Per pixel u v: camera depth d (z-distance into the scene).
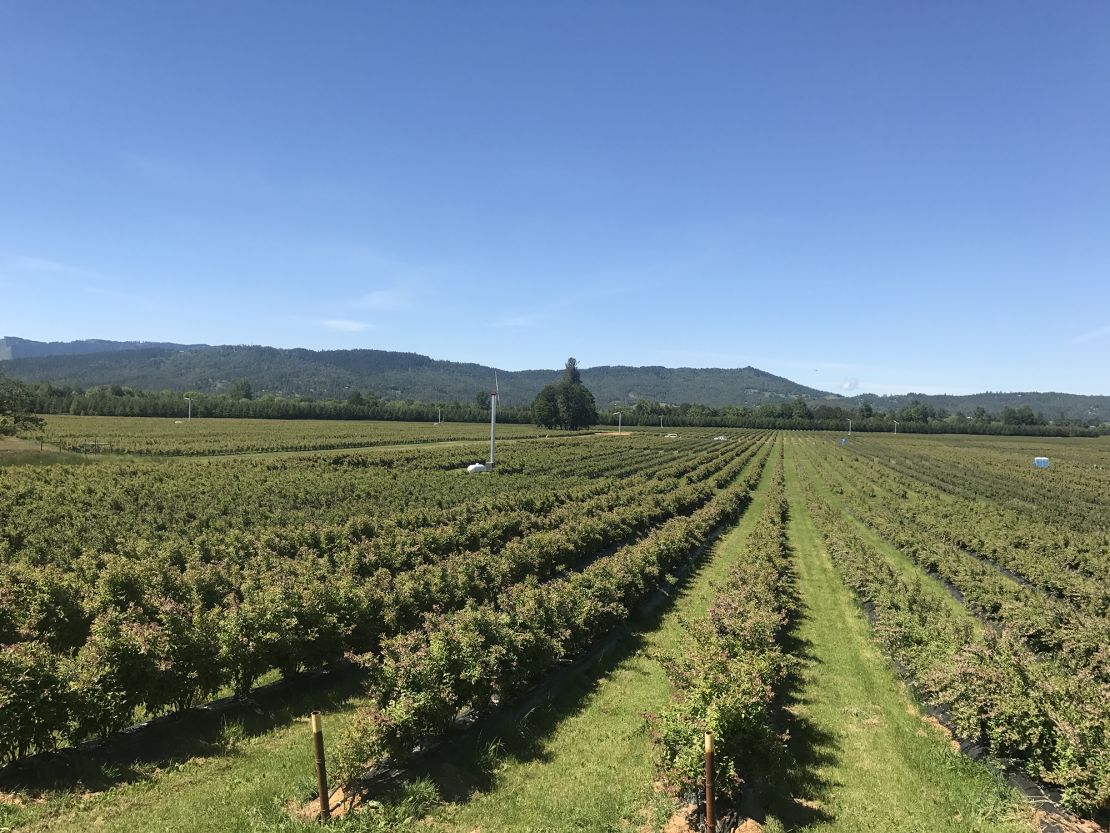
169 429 120.56
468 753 11.55
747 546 27.91
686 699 10.67
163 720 12.26
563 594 16.69
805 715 13.87
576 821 9.59
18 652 10.07
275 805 9.49
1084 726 9.93
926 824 9.74
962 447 143.62
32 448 76.31
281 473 54.72
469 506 38.50
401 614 17.14
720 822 9.43
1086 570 26.97
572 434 155.25
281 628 13.79
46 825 8.70
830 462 97.00
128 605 16.16
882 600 19.36
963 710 11.59
